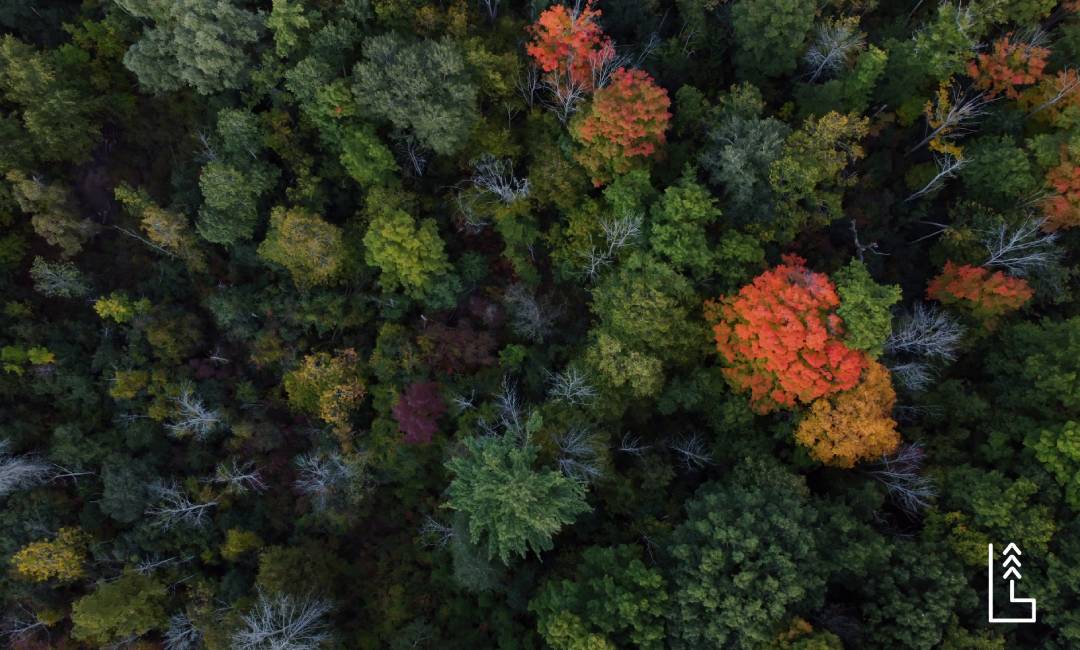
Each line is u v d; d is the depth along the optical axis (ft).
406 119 93.56
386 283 98.12
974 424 92.07
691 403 90.17
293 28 94.84
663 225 89.40
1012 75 97.96
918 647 70.59
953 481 83.20
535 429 80.02
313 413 99.91
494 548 77.87
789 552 73.10
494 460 76.18
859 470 90.48
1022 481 78.38
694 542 76.48
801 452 88.43
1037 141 95.09
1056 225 96.22
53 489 92.02
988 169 98.73
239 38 92.22
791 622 71.20
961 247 101.04
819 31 100.68
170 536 92.32
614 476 86.94
